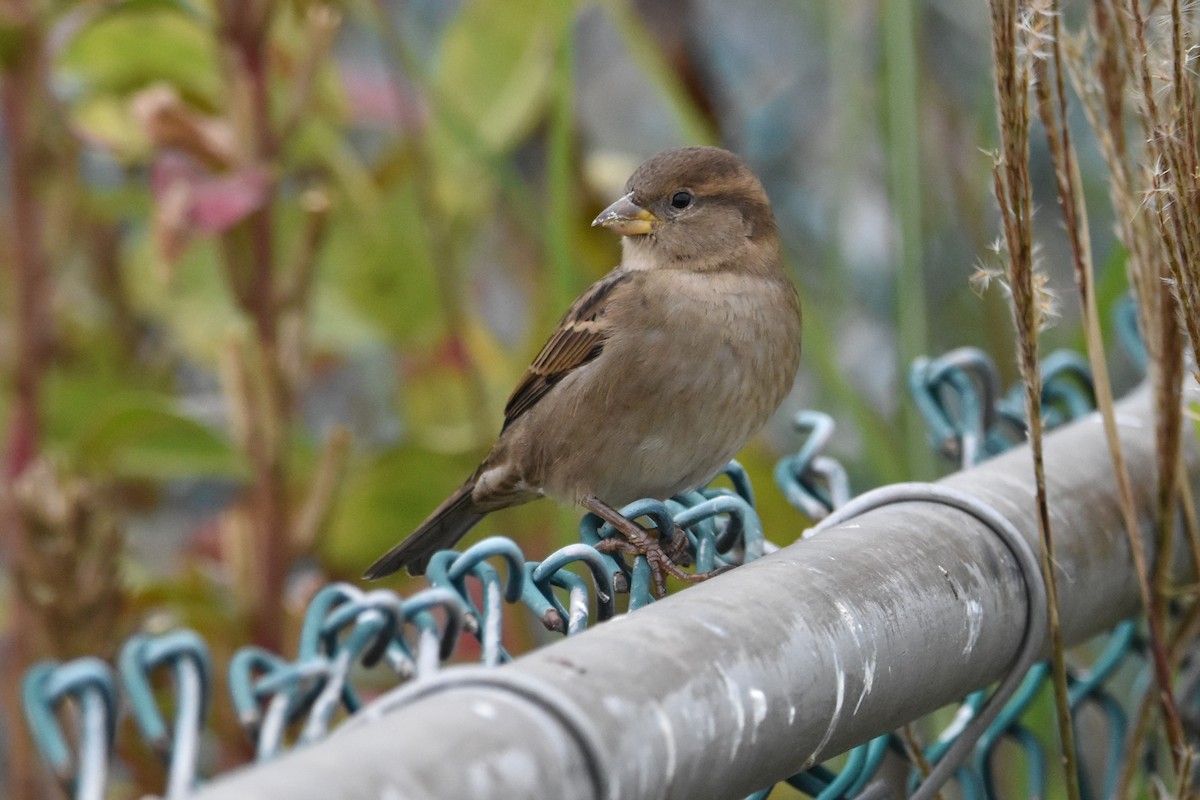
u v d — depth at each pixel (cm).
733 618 361
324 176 898
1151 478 549
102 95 845
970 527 452
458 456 862
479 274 1105
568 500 731
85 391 889
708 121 1124
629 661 332
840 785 505
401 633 425
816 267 1148
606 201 969
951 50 1137
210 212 741
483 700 302
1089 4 530
